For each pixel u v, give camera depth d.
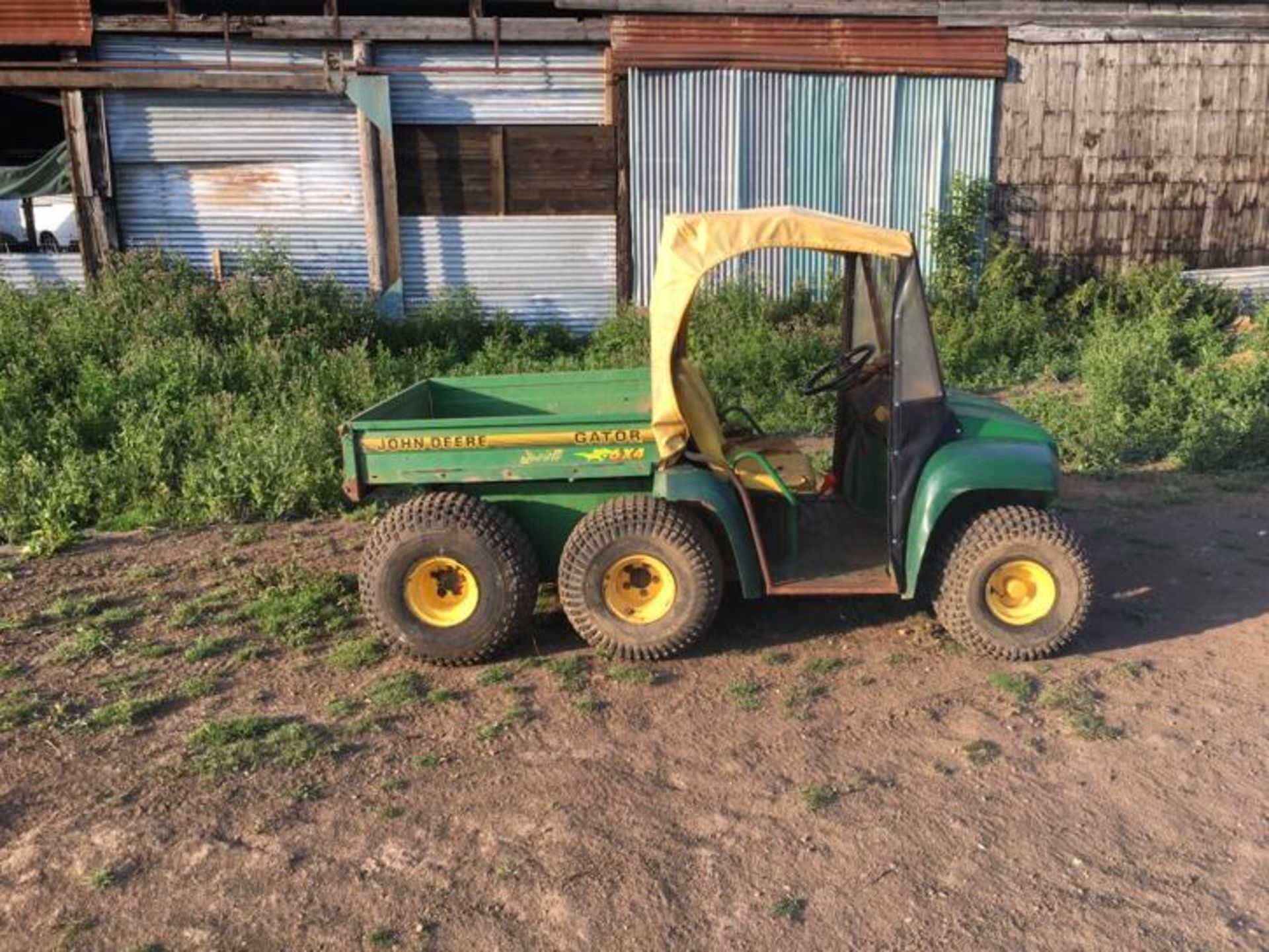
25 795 4.25
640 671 5.29
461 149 12.77
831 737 4.66
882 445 5.71
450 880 3.72
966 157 13.30
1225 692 5.02
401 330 12.47
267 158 12.59
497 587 5.27
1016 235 13.62
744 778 4.34
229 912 3.58
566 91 12.77
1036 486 5.16
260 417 9.09
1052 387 11.26
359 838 3.96
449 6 12.77
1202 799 4.17
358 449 5.40
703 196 13.04
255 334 11.20
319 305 11.87
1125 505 7.78
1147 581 6.39
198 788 4.28
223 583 6.61
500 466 5.38
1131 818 4.05
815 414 9.94
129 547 7.32
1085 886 3.68
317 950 3.40
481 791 4.26
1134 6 13.07
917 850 3.87
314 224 12.81
